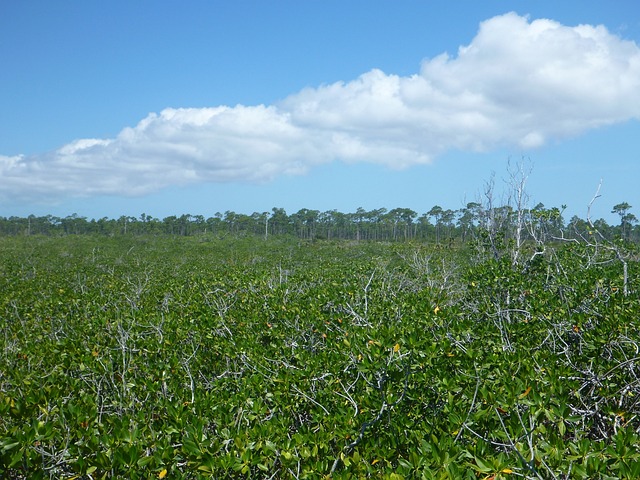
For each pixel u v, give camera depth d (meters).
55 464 3.40
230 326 7.39
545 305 6.57
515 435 3.31
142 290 11.04
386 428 3.96
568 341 5.80
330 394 4.53
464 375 4.11
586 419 4.36
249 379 4.93
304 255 27.19
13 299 11.12
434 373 4.25
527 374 4.05
